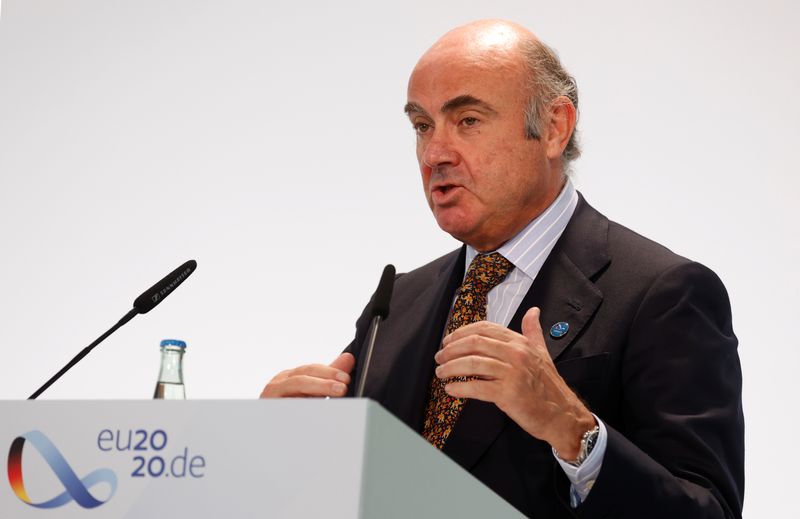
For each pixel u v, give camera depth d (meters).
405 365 6.73
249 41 10.59
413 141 9.95
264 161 10.30
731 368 6.13
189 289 10.16
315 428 3.49
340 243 9.93
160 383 5.34
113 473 3.74
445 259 7.54
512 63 6.90
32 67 11.10
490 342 4.91
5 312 10.54
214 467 3.60
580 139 7.70
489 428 5.96
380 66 10.20
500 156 6.77
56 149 10.85
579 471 5.18
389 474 3.47
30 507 3.82
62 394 10.20
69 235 10.60
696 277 6.25
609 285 6.36
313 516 3.40
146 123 10.69
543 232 6.90
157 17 10.89
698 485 5.45
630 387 6.00
